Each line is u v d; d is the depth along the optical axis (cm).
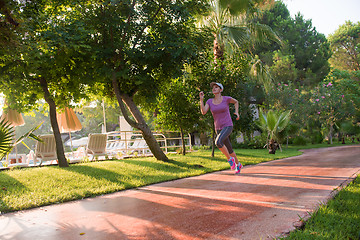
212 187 509
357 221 288
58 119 1146
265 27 1430
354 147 1717
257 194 427
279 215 314
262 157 1152
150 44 841
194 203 391
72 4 799
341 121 2717
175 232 277
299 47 2759
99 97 1066
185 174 701
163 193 483
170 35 830
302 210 329
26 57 599
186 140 2162
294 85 2566
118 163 882
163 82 1005
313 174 611
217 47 1341
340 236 243
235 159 667
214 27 1336
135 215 347
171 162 930
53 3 786
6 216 379
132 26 842
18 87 798
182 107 1140
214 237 258
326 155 1170
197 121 1168
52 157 925
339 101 2577
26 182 598
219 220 307
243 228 278
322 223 282
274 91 2252
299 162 905
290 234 248
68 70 840
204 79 1129
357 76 3662
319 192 421
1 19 457
